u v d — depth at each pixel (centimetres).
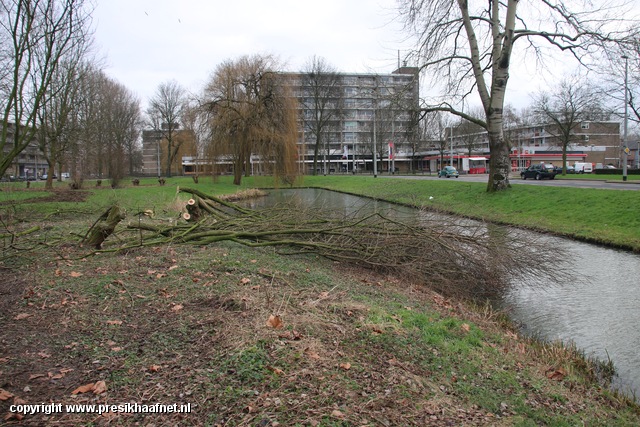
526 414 345
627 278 843
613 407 393
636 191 1502
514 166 6650
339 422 282
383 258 784
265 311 468
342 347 409
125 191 2758
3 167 1158
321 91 6062
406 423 297
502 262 746
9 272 617
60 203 1855
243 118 3275
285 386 320
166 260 708
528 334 588
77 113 2947
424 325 510
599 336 576
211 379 322
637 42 1543
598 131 7356
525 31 1800
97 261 691
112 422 267
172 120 6197
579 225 1316
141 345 377
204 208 1003
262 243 830
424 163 8281
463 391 366
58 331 399
